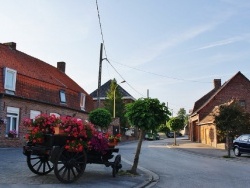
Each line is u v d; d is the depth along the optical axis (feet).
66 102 114.93
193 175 45.32
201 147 116.67
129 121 44.16
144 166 54.60
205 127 140.15
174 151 96.99
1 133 80.79
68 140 33.06
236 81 153.07
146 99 43.68
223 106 78.59
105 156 39.58
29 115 92.99
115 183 35.65
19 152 65.46
